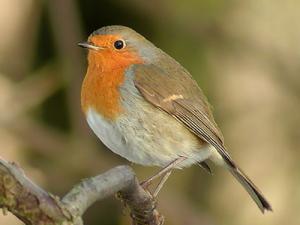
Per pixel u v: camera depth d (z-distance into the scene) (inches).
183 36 492.4
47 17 481.7
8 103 446.6
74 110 454.9
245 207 486.3
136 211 251.1
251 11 505.7
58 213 184.2
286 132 492.1
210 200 489.7
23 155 466.6
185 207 453.4
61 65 460.4
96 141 484.7
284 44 504.7
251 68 498.6
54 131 461.1
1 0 474.9
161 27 491.5
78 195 194.9
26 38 480.1
